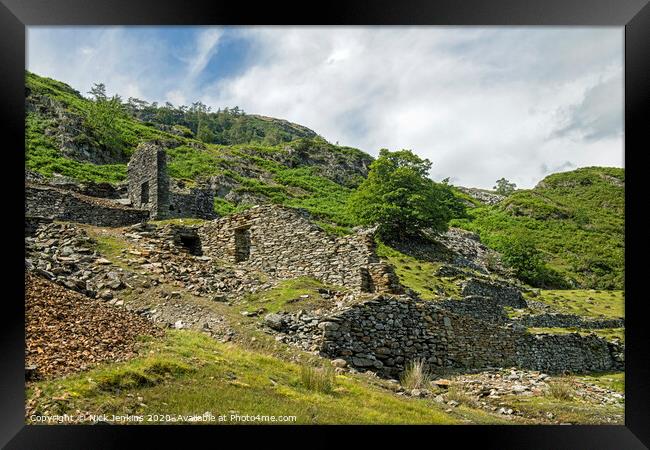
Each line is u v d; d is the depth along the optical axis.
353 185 89.12
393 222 43.06
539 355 19.22
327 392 10.58
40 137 50.94
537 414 11.51
